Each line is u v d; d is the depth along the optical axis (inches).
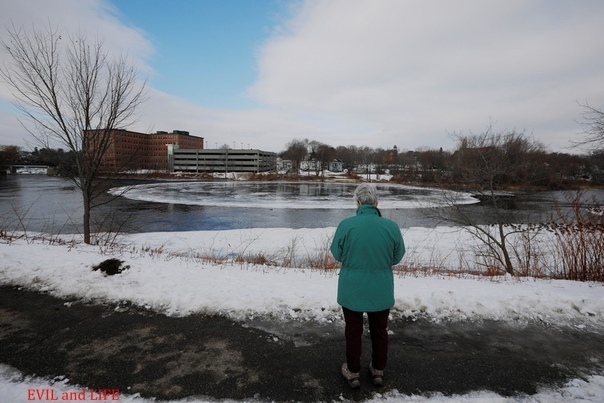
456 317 158.6
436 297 173.2
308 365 117.3
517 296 176.2
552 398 102.9
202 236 521.0
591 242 276.5
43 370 110.6
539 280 240.4
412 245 476.4
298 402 98.4
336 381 108.8
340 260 106.9
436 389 106.1
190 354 122.0
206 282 188.9
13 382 103.5
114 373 109.9
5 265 203.0
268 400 98.8
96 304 162.4
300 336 137.2
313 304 163.6
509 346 134.6
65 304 162.1
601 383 111.2
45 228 591.8
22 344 126.7
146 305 161.6
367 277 100.1
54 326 141.3
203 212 898.7
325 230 582.6
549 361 124.5
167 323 145.5
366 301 99.3
